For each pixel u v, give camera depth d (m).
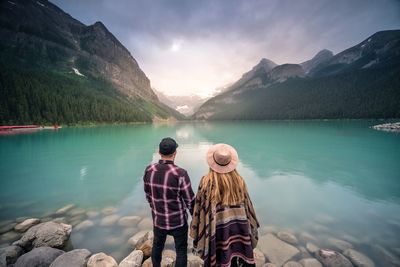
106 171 12.72
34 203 7.50
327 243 4.87
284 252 4.45
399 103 104.31
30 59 197.38
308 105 165.50
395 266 3.99
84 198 8.00
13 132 44.78
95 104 99.88
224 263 2.09
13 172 12.48
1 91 61.38
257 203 7.63
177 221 2.74
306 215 6.52
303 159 16.17
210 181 2.19
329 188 9.37
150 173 2.72
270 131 47.22
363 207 7.17
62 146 23.95
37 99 68.75
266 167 13.70
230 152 2.21
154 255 2.98
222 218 2.14
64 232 4.79
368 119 109.69
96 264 3.70
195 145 24.89
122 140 30.59
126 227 5.55
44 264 3.80
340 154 17.97
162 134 42.12
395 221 6.05
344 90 167.38
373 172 12.12
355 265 3.98
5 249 4.14
